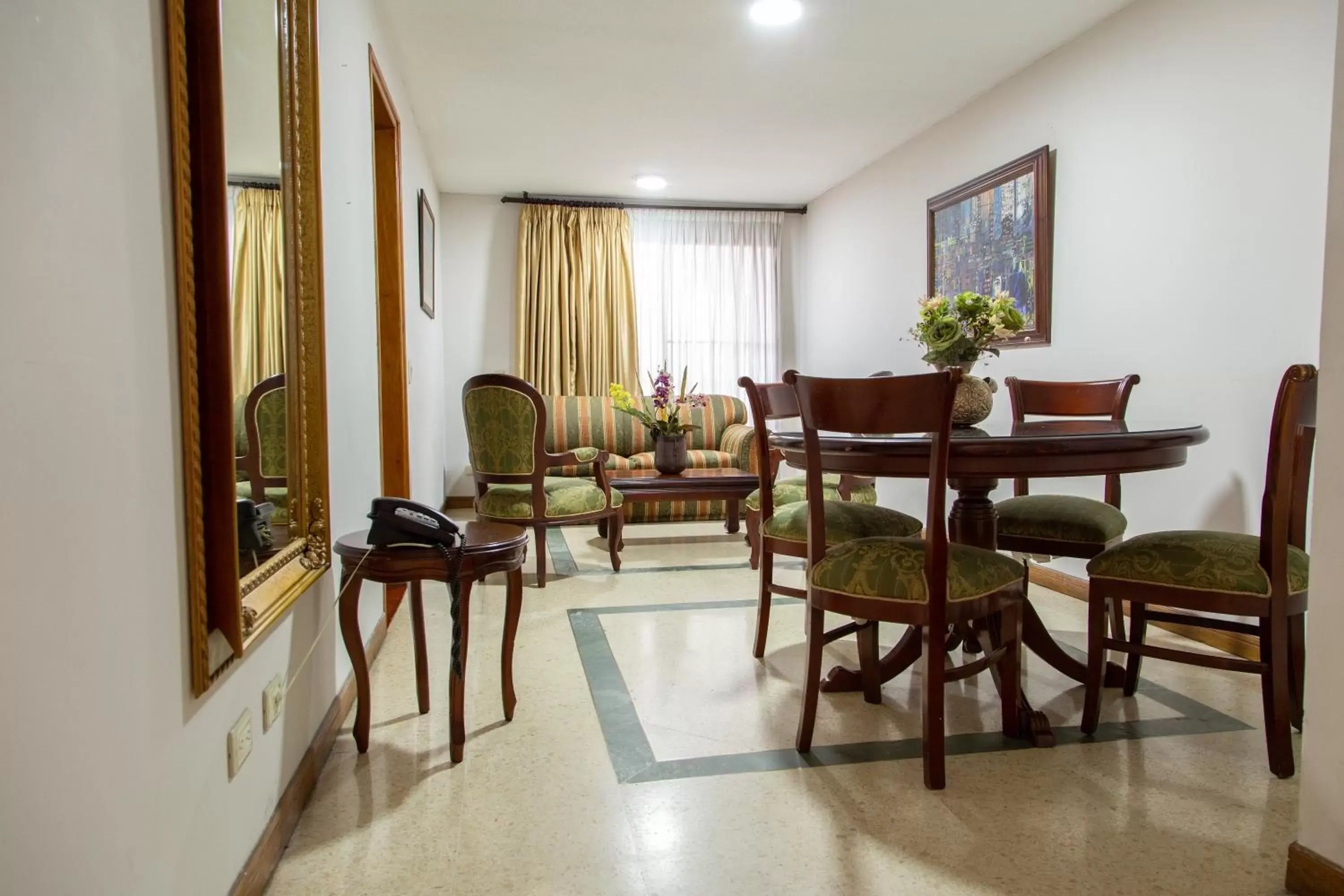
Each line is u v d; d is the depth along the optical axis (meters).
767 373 6.28
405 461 3.43
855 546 1.89
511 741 1.99
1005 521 2.49
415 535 1.84
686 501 4.70
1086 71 3.25
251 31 1.38
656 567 3.99
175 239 1.07
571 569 3.95
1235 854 1.49
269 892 1.38
